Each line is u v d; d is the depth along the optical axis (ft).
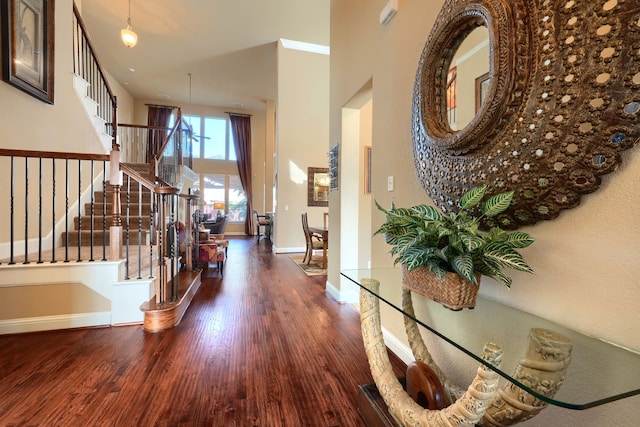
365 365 6.31
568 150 2.98
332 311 9.56
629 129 2.56
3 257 8.86
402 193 6.53
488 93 3.69
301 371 6.06
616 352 2.71
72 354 6.57
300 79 22.45
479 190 3.53
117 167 8.36
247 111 35.27
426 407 3.99
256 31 19.76
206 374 5.89
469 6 4.13
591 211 2.92
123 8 17.17
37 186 10.24
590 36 2.78
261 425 4.58
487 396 2.84
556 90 3.05
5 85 8.82
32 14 9.70
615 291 2.74
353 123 10.68
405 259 3.66
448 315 3.68
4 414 4.68
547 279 3.37
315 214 22.98
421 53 5.79
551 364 2.83
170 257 9.84
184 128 22.53
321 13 17.75
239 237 32.60
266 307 9.87
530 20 3.33
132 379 5.68
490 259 3.36
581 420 3.03
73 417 4.64
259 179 35.94
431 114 5.10
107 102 18.85
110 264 8.08
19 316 7.50
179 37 20.22
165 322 7.93
